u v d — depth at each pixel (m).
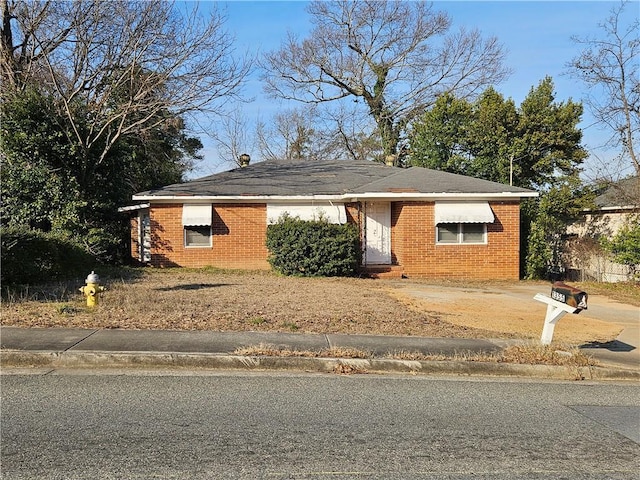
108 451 4.30
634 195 22.72
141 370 6.79
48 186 17.58
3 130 17.47
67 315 9.02
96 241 17.69
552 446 4.70
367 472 4.05
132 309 9.72
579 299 7.61
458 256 18.64
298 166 23.80
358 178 21.48
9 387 5.98
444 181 19.48
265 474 3.96
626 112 22.89
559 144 28.66
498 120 28.92
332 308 10.79
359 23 36.00
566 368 7.30
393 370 7.18
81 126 18.48
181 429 4.82
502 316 11.08
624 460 4.42
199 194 18.95
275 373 6.86
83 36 19.53
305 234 17.31
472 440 4.78
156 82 19.48
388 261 19.48
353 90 37.62
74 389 5.95
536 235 19.25
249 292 12.75
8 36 20.62
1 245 11.37
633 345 8.89
